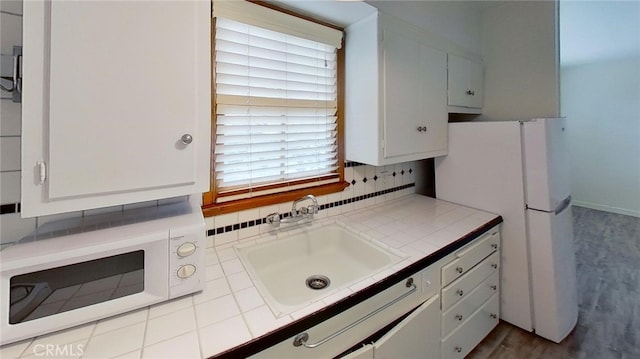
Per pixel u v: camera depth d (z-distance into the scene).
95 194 0.74
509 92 2.19
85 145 0.72
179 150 0.85
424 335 1.22
